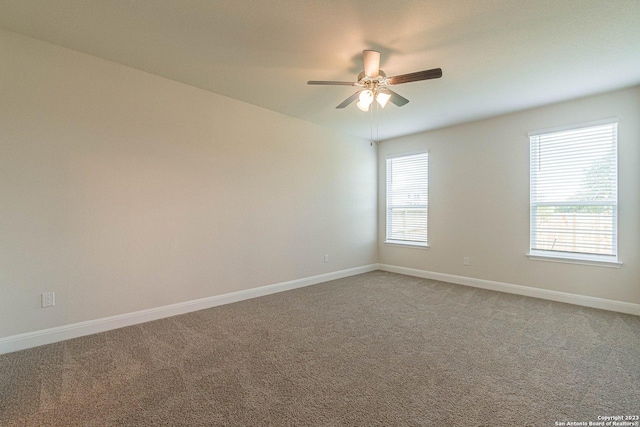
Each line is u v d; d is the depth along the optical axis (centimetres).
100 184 278
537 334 275
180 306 328
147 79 304
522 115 404
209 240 351
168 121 318
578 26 221
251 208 390
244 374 209
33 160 247
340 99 369
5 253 236
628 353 237
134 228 298
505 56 262
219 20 219
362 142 550
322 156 479
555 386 193
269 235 410
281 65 284
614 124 338
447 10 204
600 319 312
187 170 333
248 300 380
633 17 210
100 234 279
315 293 413
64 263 261
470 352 241
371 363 224
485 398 182
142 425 159
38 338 249
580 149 361
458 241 468
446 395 185
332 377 205
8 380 200
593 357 231
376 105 383
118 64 287
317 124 469
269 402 178
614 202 339
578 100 359
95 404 176
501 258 425
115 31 235
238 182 376
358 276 520
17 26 229
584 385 194
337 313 333
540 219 394
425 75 233
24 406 174
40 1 200
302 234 451
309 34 234
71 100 263
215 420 163
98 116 277
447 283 470
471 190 454
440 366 220
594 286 352
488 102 370
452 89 331
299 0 196
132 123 296
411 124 464
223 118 361
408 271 532
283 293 413
